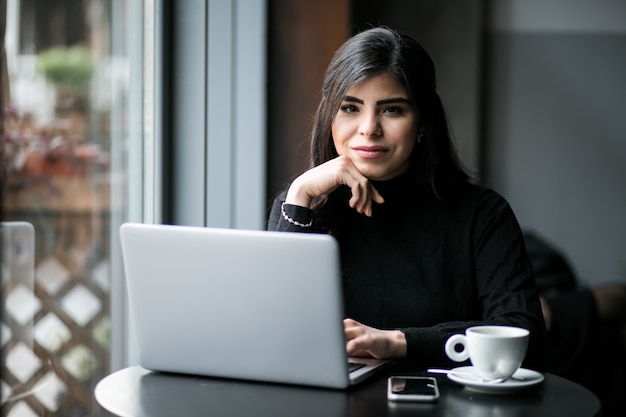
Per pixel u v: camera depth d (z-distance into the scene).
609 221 5.29
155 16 2.53
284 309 1.35
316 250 1.31
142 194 2.52
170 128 2.62
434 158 1.68
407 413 1.24
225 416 1.24
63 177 2.15
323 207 1.73
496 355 1.35
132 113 2.46
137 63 2.47
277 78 3.34
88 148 2.26
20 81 1.97
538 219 5.33
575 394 1.35
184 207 2.64
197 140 2.64
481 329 1.42
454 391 1.36
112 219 2.39
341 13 3.44
